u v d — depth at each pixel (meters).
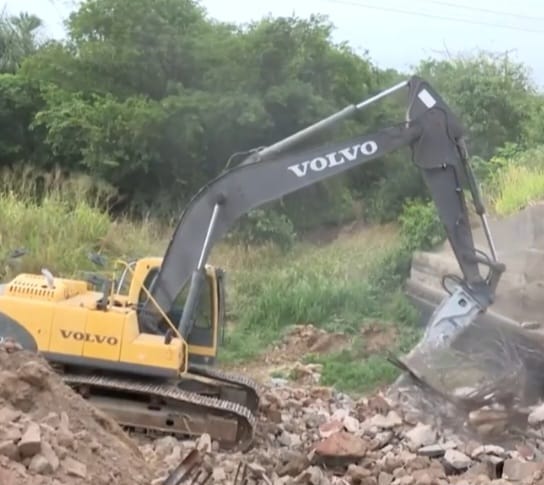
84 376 10.75
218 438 10.41
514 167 25.02
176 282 11.49
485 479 9.13
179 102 26.86
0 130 28.12
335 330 18.56
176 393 10.47
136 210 26.86
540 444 11.06
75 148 27.06
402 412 11.94
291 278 21.31
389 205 28.64
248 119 26.92
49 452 5.95
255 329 18.89
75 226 21.58
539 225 19.36
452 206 12.16
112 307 11.05
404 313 19.17
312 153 11.90
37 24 36.56
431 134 12.14
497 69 33.09
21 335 10.66
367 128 29.38
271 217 25.45
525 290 17.05
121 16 28.66
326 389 14.83
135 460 7.20
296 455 10.06
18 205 21.61
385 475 9.31
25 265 19.42
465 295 12.04
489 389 11.48
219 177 11.73
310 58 29.02
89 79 28.73
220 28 29.92
